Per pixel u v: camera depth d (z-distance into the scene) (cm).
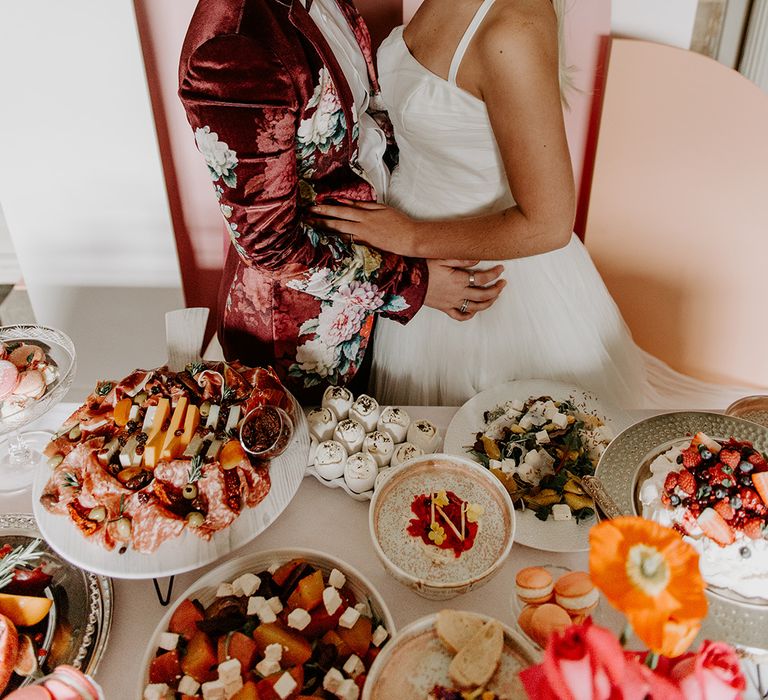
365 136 102
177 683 65
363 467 83
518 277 117
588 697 42
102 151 130
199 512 75
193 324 104
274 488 79
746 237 166
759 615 66
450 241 97
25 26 115
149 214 138
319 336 104
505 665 61
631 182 163
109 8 115
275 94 73
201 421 84
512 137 86
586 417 93
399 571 70
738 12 167
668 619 42
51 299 148
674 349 182
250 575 72
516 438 88
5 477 89
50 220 137
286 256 86
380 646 67
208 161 78
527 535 79
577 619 67
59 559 77
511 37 80
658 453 79
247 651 66
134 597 76
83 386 145
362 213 98
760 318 174
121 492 76
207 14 73
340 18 93
